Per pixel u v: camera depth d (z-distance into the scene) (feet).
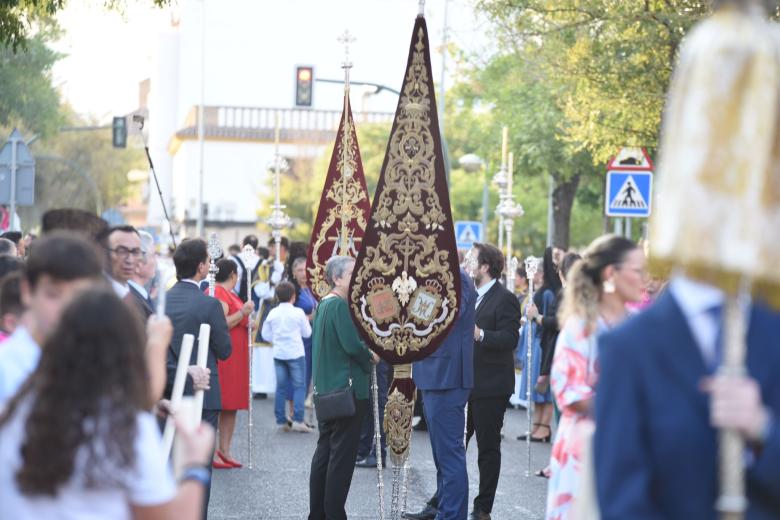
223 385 45.37
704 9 60.13
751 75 12.64
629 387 12.82
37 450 12.56
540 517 37.58
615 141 69.67
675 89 13.09
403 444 33.88
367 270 32.60
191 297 32.60
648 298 26.89
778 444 12.09
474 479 44.75
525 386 55.11
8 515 12.75
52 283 14.88
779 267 12.91
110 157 211.41
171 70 302.45
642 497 12.52
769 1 13.15
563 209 109.81
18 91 123.13
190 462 14.10
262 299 67.77
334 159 49.24
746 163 12.58
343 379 32.22
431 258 32.81
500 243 75.92
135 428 12.92
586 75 66.54
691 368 12.70
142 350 13.20
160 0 59.77
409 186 32.83
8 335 18.99
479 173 174.91
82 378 12.71
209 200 266.98
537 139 100.32
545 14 67.87
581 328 21.12
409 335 32.76
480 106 131.34
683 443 12.50
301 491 41.50
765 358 12.76
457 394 33.14
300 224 206.59
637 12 61.82
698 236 12.59
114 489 12.75
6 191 61.98
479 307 36.70
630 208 59.77
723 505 12.04
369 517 37.42
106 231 24.39
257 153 268.00
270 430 57.77
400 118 32.78
